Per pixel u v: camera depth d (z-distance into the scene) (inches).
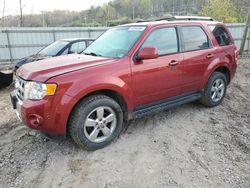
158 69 163.6
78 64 144.0
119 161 139.3
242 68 392.2
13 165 139.9
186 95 190.7
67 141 159.0
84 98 140.3
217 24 214.1
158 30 168.6
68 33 658.8
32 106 129.2
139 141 159.0
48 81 128.3
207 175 130.2
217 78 206.7
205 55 192.7
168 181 125.1
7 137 170.2
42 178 128.7
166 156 144.7
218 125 183.9
